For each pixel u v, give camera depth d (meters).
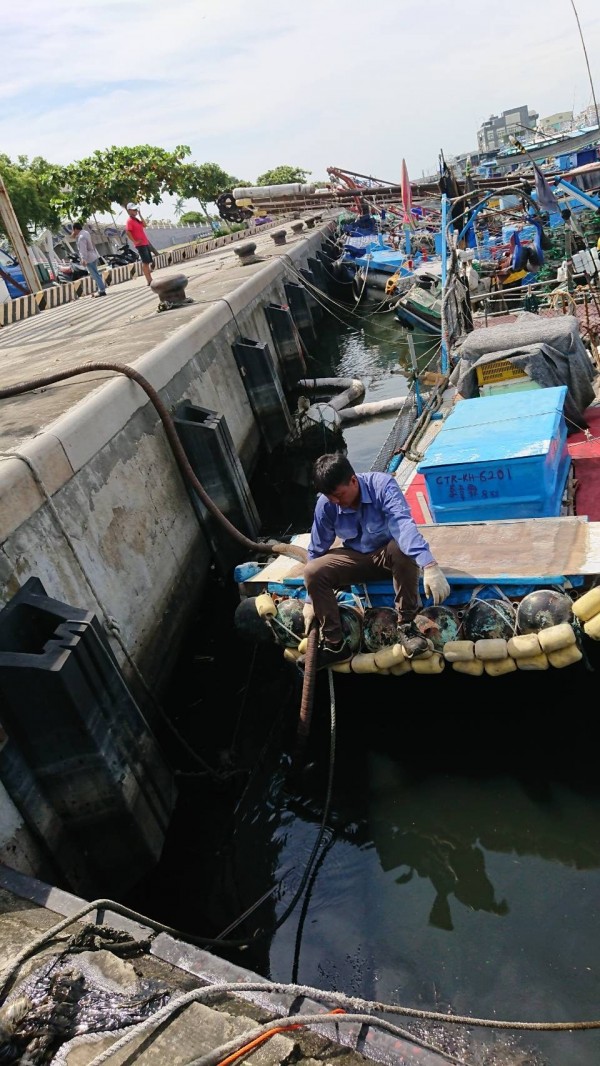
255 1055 2.52
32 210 40.78
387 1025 2.65
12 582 4.43
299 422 12.58
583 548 4.54
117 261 30.86
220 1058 2.41
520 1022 3.21
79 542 5.39
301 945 3.93
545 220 18.28
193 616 7.34
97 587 5.48
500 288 15.14
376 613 4.95
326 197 25.12
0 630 4.11
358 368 17.42
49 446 5.33
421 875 4.16
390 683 5.61
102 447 6.17
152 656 6.20
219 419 7.94
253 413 11.68
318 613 4.82
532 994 3.37
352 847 4.50
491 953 3.60
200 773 5.37
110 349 9.65
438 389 9.20
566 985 3.37
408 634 4.63
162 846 4.75
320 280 23.50
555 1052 3.12
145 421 7.20
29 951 2.92
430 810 4.56
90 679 4.17
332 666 5.08
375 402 13.17
